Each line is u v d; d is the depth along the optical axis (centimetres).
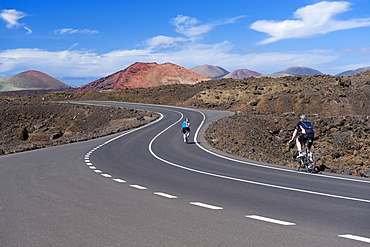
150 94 8194
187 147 2005
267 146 2567
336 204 702
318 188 884
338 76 7394
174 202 726
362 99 5491
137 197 777
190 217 604
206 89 7312
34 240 492
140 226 550
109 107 5891
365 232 516
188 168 1273
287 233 511
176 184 949
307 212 638
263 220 584
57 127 5434
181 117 4209
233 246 457
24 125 5616
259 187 900
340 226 546
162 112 5038
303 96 5584
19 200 753
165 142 2258
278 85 6581
